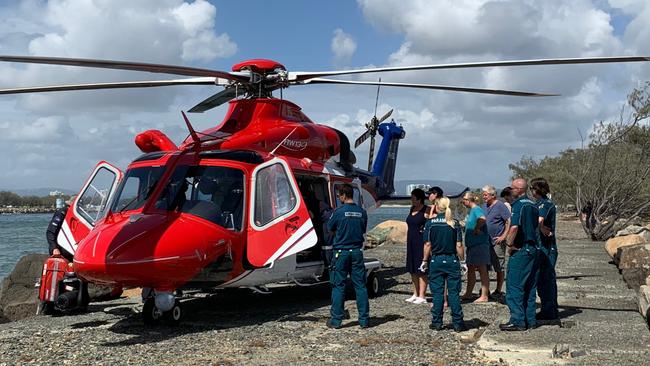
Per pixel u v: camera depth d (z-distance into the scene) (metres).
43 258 11.37
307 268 8.87
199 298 10.24
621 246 13.69
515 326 7.00
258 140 8.96
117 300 10.74
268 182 8.23
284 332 7.21
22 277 10.96
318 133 10.14
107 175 8.70
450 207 7.23
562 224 35.38
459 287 7.18
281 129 9.37
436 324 7.20
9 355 6.18
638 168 23.23
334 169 10.40
